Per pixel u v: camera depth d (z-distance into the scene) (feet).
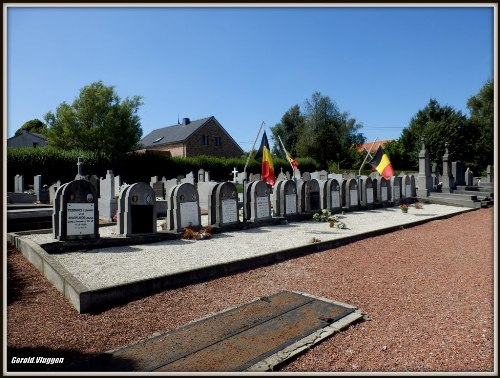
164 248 29.12
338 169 173.68
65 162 105.29
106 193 47.29
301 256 27.48
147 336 14.33
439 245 31.73
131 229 30.99
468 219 49.57
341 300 18.16
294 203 45.85
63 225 27.73
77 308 16.84
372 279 21.68
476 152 160.25
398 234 37.06
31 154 100.48
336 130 184.75
